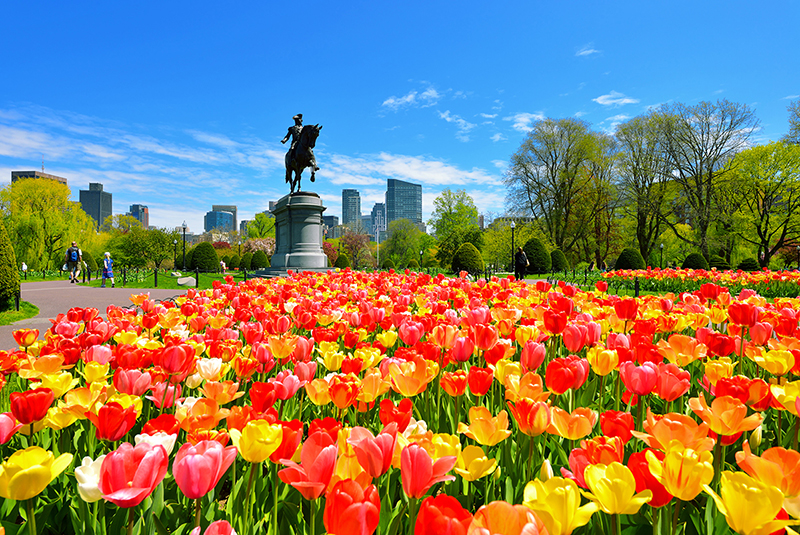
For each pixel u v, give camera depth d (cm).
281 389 173
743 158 3578
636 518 140
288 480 106
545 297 511
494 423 143
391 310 402
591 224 4412
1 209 4341
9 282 1049
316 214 2398
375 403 212
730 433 133
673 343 230
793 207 3516
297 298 475
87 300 1466
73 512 139
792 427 192
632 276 1717
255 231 7938
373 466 105
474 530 69
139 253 4994
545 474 122
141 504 140
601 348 203
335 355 222
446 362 252
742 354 269
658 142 3694
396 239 7081
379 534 128
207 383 182
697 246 3850
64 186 4819
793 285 1120
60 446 173
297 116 2533
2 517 144
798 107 3509
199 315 352
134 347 262
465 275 779
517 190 4453
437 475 103
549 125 4203
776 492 88
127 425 141
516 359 304
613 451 114
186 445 108
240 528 129
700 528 134
